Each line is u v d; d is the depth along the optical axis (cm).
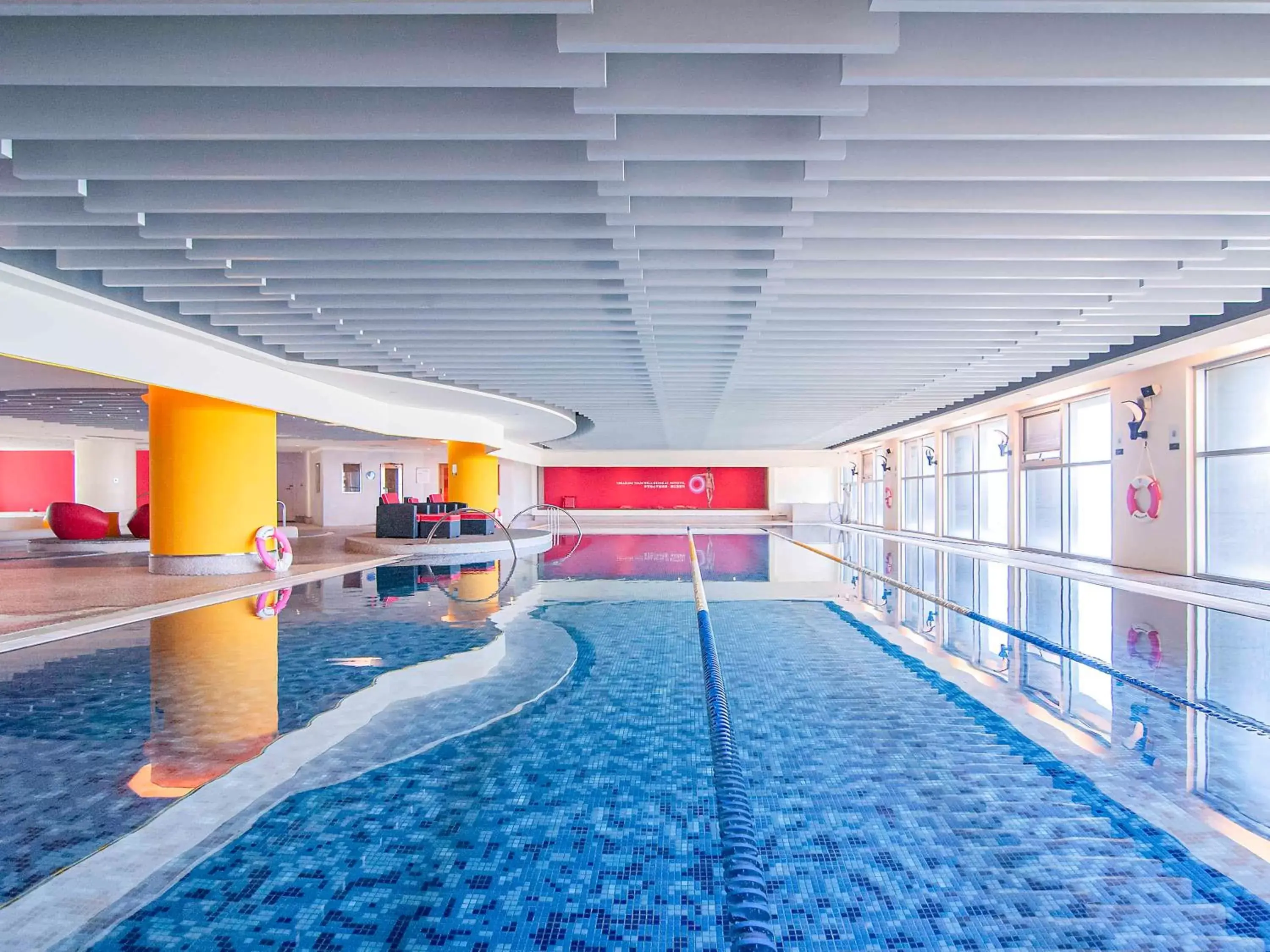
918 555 1288
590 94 302
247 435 873
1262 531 1252
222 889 218
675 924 204
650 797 282
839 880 225
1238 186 404
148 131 318
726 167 384
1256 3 234
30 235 446
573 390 1075
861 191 406
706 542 1669
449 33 279
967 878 225
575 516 2945
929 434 1873
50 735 337
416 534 1341
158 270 516
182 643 528
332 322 640
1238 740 337
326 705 385
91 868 228
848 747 334
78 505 1425
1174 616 645
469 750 328
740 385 1026
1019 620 636
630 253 475
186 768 303
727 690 423
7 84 290
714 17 262
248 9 238
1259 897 213
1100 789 285
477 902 213
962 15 279
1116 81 279
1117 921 202
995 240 484
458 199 400
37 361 553
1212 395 879
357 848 242
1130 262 516
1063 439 1177
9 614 591
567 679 443
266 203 394
